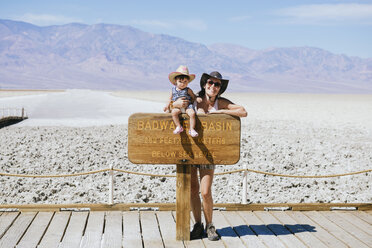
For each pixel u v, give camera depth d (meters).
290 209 7.32
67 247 5.35
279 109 51.19
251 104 67.44
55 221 6.32
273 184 10.82
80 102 59.03
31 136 18.23
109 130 21.48
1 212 6.71
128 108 45.59
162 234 5.91
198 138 5.54
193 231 5.83
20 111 38.44
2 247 5.29
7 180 10.59
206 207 5.70
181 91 5.42
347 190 10.55
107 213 6.80
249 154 14.80
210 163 5.55
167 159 5.55
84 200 9.00
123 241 5.60
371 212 7.20
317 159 14.55
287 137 20.42
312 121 32.69
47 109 42.84
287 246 5.55
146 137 5.54
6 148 15.04
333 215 6.98
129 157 5.54
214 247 5.49
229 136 5.55
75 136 18.45
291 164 13.55
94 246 5.41
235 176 11.62
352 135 22.83
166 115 5.53
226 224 6.44
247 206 7.14
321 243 5.67
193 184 5.84
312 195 9.83
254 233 6.06
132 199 9.10
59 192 9.70
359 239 5.86
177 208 5.68
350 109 53.34
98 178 11.05
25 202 8.80
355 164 13.82
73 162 12.93
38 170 11.87
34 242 5.47
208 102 5.75
